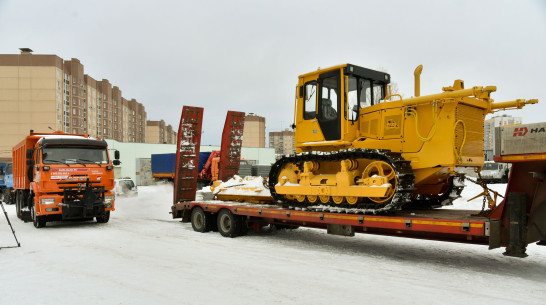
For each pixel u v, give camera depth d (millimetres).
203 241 8867
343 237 9422
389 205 6652
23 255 7449
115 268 6336
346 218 7203
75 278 5773
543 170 5430
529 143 5312
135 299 4789
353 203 7352
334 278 5688
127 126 100812
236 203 10094
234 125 12648
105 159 12148
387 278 5699
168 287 5266
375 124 7754
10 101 63094
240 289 5160
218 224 9812
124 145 50469
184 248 8008
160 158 34625
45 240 9164
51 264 6680
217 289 5164
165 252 7602
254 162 52812
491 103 7133
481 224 5605
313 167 8219
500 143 5656
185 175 11797
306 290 5113
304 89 8812
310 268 6289
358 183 7258
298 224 8539
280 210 8359
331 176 7746
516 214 5602
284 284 5383
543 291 5070
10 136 62969
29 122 62906
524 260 6867
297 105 8938
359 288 5199
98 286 5352
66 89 67938
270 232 10227
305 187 8047
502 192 12414
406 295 4902
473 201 14516
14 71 63125
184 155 11664
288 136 151125
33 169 11953
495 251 7645
